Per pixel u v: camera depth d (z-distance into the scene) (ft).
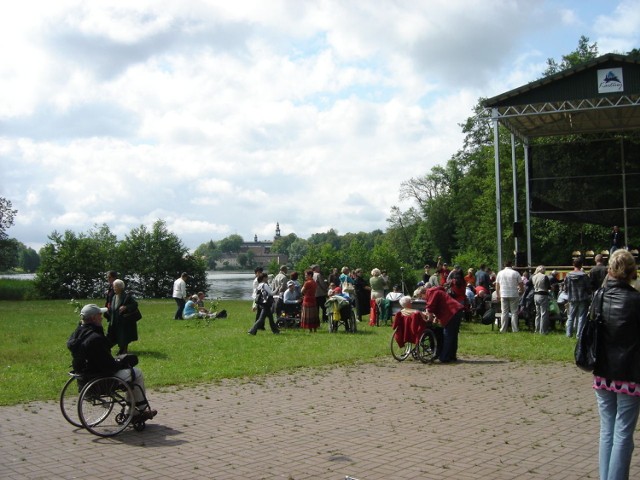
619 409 16.53
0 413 29.14
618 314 16.48
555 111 86.33
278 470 20.24
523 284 69.51
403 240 294.46
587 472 19.65
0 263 209.77
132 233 196.03
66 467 20.84
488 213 178.60
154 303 141.08
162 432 25.34
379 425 25.99
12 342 57.31
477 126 204.85
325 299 71.82
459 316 43.57
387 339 56.34
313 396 32.37
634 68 82.28
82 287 187.42
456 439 23.63
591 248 138.62
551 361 43.27
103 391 25.35
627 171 108.47
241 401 31.32
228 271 650.02
